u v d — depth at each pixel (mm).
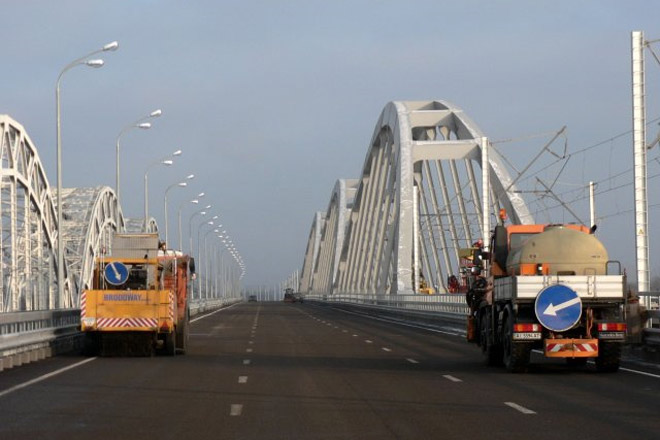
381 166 91625
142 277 30734
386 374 22625
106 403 16797
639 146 31609
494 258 25922
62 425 14047
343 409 15773
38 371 23734
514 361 22562
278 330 50562
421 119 77562
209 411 15602
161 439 12672
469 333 28422
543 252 23734
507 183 67438
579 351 22078
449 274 78312
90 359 28406
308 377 21859
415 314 62875
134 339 29797
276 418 14688
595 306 22484
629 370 23344
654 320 27328
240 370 24000
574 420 14195
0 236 66125
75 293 99875
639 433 12820
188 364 26188
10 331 26984
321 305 139750
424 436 12773
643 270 31047
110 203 103500
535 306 22078
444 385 19812
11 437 12906
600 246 23781
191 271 33812
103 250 31281
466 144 73312
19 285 76188
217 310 108562
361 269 101312
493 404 16359
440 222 83250
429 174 88375
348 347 34562
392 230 81062
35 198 75438
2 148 64062
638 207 31328
